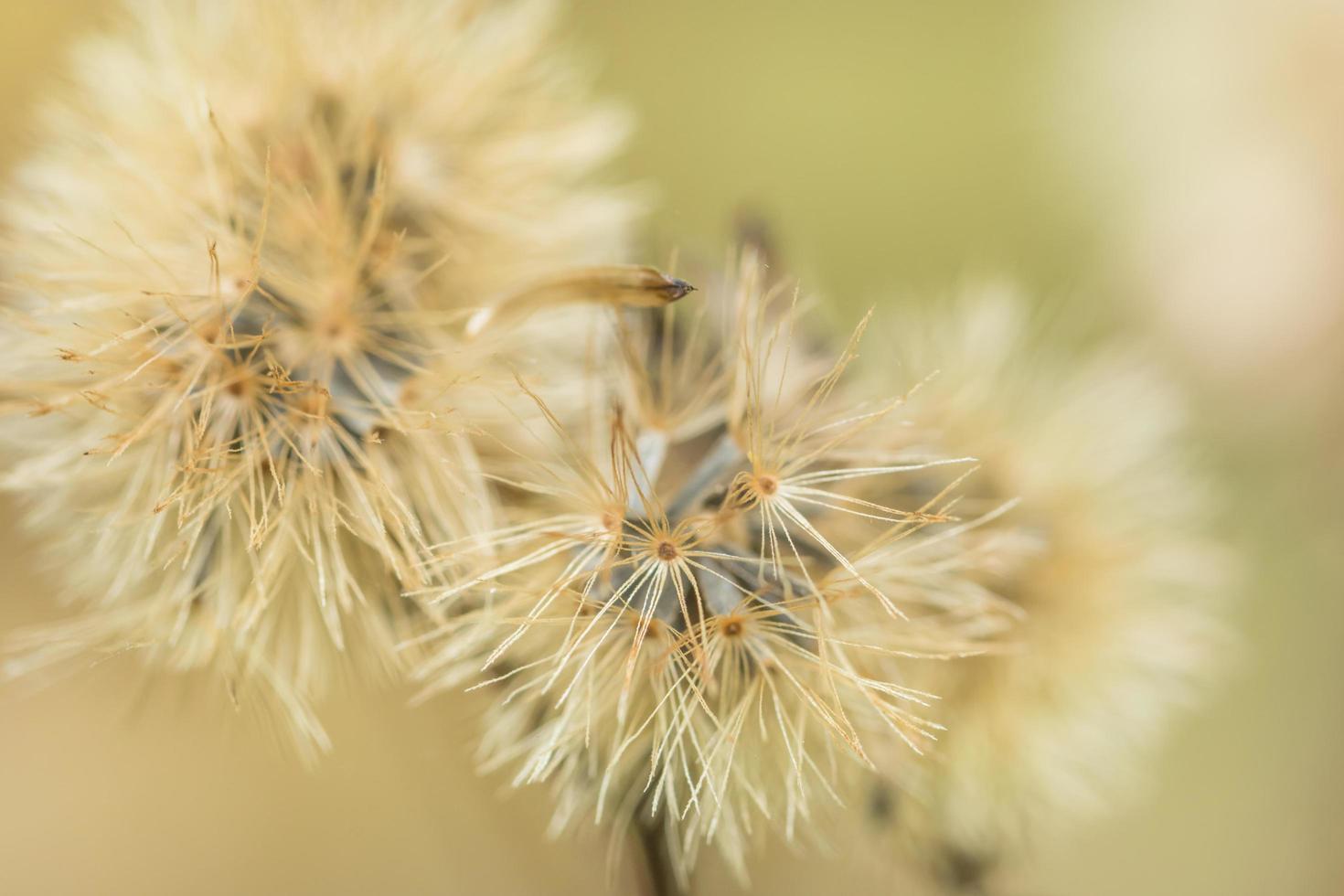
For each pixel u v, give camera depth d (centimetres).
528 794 15
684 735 12
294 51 13
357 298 12
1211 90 23
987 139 25
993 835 13
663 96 25
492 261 13
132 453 12
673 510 12
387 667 12
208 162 12
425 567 12
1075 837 20
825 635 12
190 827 21
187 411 12
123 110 13
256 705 12
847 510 12
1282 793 21
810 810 13
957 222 25
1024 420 14
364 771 20
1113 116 25
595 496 12
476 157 13
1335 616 22
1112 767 14
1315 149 22
